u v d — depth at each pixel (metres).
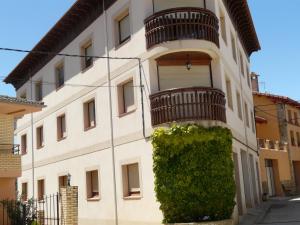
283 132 36.66
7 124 17.00
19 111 17.11
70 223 14.16
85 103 21.75
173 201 15.44
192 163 15.52
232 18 22.72
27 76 29.44
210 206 15.48
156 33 16.61
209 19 16.83
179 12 16.45
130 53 18.14
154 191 16.14
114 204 18.61
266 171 32.53
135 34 17.88
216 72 17.28
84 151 21.34
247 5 22.05
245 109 25.00
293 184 35.88
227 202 15.83
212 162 15.72
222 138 16.02
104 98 19.86
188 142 15.60
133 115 17.72
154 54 16.61
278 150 34.41
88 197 20.84
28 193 28.16
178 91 15.91
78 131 22.06
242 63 25.73
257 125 37.62
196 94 15.88
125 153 18.08
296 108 40.75
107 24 19.84
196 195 15.42
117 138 18.69
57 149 24.33
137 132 17.39
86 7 21.02
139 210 17.02
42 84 27.08
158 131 15.80
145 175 16.77
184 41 16.22
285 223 16.84
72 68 23.03
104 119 19.77
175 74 17.05
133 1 18.09
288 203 26.78
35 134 27.70
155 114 16.28
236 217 16.92
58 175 23.92
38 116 27.39
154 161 15.79
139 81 17.47
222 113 16.47
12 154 16.30
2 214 15.22
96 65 20.64
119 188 18.34
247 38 27.42
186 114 15.77
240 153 20.72
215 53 16.94
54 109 25.06
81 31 22.19
